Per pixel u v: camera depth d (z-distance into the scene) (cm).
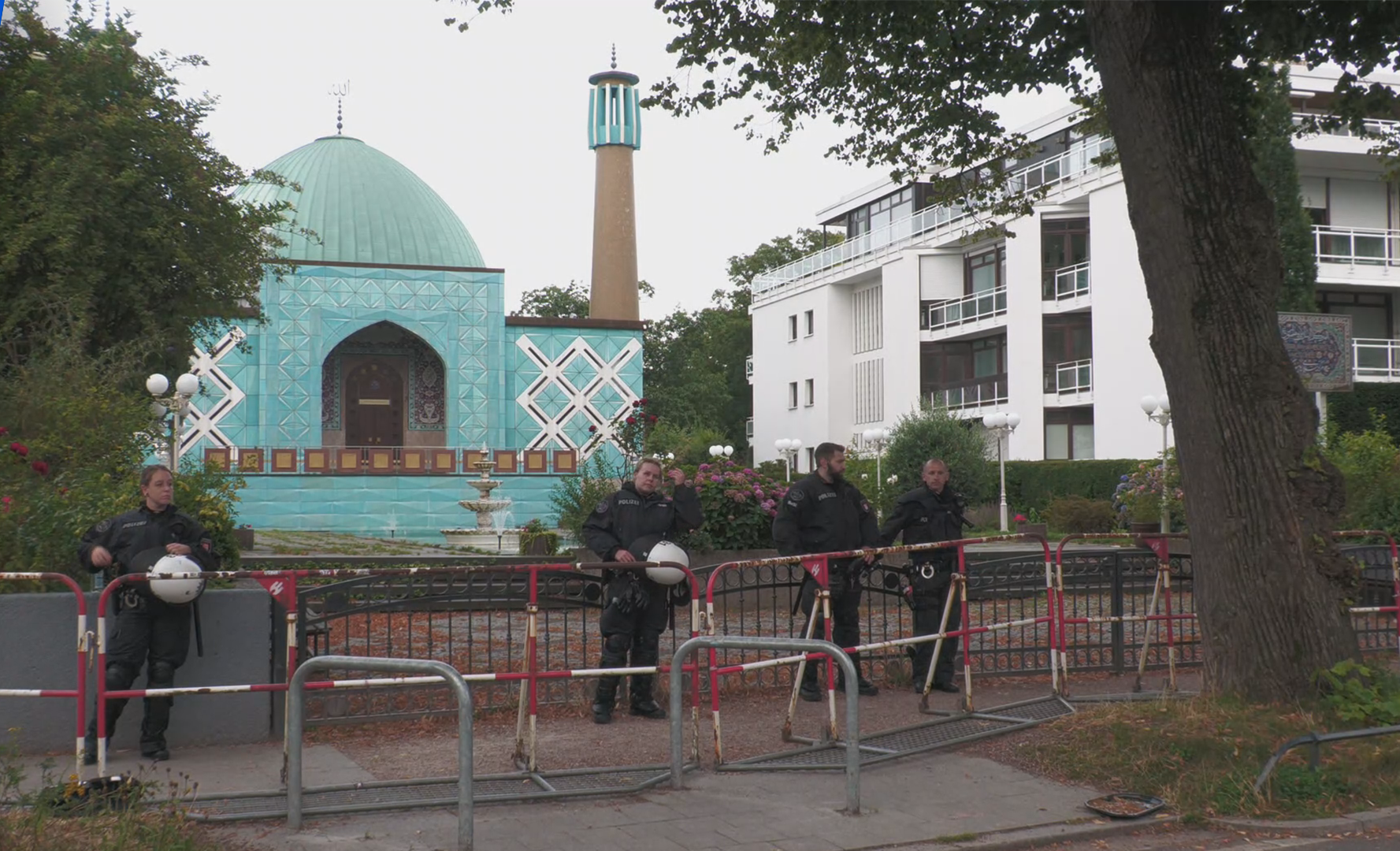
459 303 4366
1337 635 788
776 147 1252
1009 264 4028
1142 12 806
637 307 5062
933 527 994
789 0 1069
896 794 686
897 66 1142
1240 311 799
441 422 4653
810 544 946
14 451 1034
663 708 912
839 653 655
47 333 1816
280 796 671
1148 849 602
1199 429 809
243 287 2470
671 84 1167
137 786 620
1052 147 4097
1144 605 1155
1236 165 809
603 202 5072
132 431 1380
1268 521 791
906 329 4597
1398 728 704
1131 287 3566
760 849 588
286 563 1803
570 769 737
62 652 780
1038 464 3747
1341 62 1020
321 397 4416
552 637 1248
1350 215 3441
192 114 2320
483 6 1055
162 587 732
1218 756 706
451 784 704
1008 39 1120
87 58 2145
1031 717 870
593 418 4475
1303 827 627
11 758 648
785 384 5531
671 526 888
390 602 891
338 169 4956
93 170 2030
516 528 3862
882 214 5144
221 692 696
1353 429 3105
